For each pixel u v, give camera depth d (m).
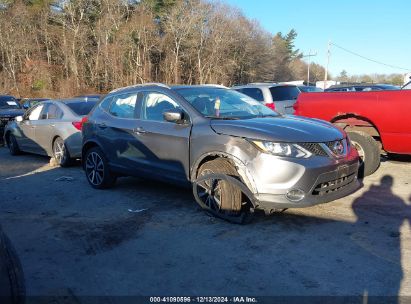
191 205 5.69
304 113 7.72
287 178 4.46
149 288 3.54
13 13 51.47
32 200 6.34
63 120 9.08
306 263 3.85
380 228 4.62
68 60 52.22
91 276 3.79
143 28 53.00
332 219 4.94
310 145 4.58
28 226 5.15
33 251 4.38
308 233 4.54
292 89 11.61
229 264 3.89
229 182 4.74
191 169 5.23
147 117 5.96
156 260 4.04
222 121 5.05
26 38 51.53
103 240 4.59
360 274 3.61
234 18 61.00
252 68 65.81
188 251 4.21
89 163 7.07
